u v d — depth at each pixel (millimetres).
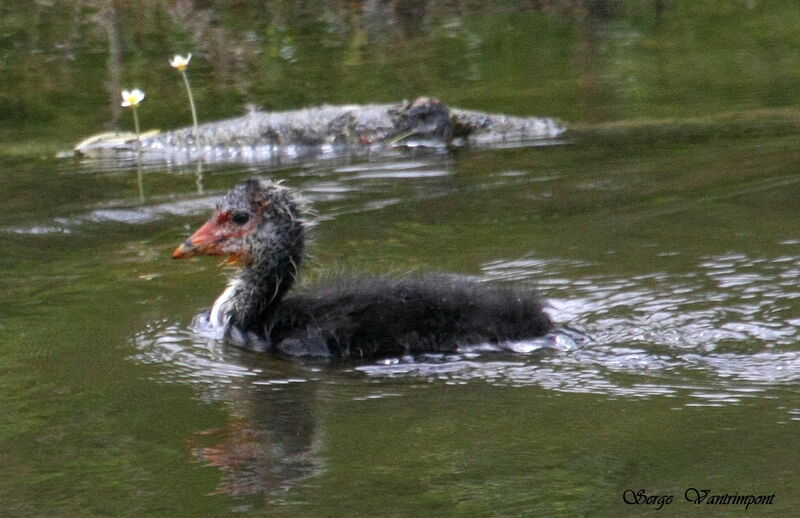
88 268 13969
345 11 28641
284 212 11805
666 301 11789
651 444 8812
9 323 12031
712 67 23922
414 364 10758
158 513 7988
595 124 20500
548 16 28391
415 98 22453
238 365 10844
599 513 7809
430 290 11602
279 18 28172
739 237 13703
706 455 8609
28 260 14375
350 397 9992
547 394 9875
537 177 17344
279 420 9523
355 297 11625
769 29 26625
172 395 10109
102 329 11812
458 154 19281
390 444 8992
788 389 9766
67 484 8484
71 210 16609
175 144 20250
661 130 19781
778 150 17953
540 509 7887
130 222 15977
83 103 22828
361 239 14625
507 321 11219
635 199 15789
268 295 11773
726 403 9508
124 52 25859
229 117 21656
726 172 16859
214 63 25062
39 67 24938
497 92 22766
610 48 25766
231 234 11766
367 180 17750
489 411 9562
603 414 9398
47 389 10289
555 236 14305
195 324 11938
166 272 13719
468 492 8141
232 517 7895
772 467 8391
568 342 10961
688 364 10375
